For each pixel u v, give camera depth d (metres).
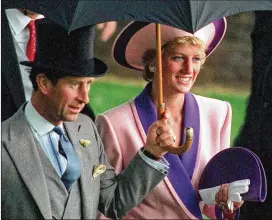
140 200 16.84
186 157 18.08
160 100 16.69
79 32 15.88
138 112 18.03
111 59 32.84
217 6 15.98
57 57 15.87
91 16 15.70
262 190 17.84
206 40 18.14
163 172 16.72
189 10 15.76
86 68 15.87
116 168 17.84
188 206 18.03
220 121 18.33
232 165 17.81
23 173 15.70
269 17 18.70
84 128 16.50
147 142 16.61
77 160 16.12
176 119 18.11
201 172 18.12
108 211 16.77
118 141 17.88
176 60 17.64
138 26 17.86
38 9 15.99
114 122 17.94
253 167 17.67
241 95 33.66
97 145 16.62
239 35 34.12
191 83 17.84
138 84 32.75
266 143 18.64
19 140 15.78
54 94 15.85
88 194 16.23
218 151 18.27
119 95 32.03
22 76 19.22
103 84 32.38
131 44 18.03
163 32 17.58
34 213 15.77
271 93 18.55
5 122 15.93
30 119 15.97
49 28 15.93
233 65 34.00
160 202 18.03
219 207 18.12
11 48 18.92
